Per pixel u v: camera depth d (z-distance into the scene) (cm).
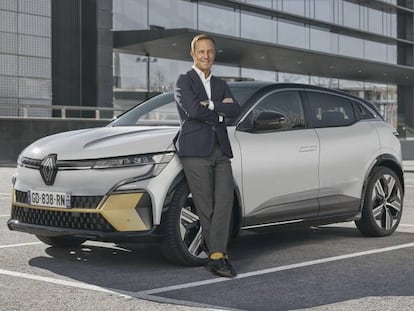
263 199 608
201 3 2834
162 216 535
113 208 525
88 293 484
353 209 704
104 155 537
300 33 3334
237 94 637
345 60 3278
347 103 731
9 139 2167
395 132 772
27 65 2395
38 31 2428
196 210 541
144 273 549
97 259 609
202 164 522
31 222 570
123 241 527
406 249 668
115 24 2644
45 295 478
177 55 2886
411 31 4359
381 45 4028
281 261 606
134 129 591
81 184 538
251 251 658
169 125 624
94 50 2567
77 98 2597
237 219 591
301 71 3697
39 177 563
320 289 500
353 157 698
